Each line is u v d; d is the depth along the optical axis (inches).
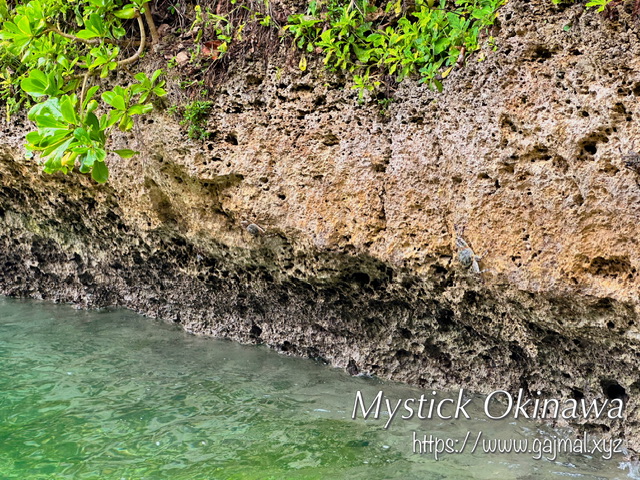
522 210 147.7
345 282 188.7
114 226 241.1
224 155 190.5
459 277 163.8
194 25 193.5
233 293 223.1
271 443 161.8
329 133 174.2
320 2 170.2
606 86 134.4
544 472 146.2
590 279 141.3
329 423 170.7
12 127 239.8
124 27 209.0
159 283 247.4
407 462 151.7
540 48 143.2
